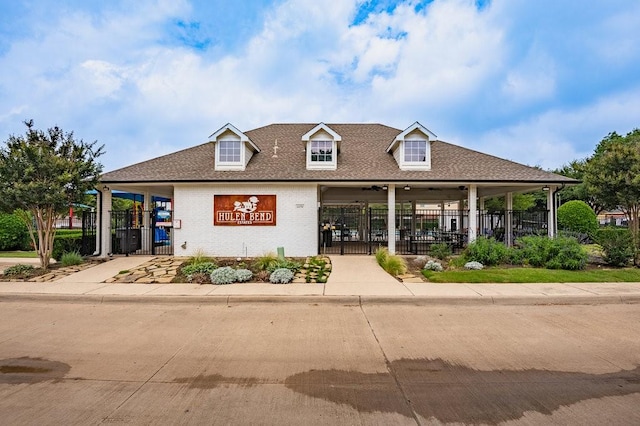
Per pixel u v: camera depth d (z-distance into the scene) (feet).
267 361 16.61
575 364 16.12
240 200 49.01
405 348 18.24
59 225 108.88
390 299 27.91
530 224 59.06
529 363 16.26
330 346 18.57
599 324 22.16
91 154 42.32
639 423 11.37
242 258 47.52
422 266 41.75
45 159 37.68
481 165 52.65
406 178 47.52
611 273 35.81
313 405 12.59
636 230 45.83
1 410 12.28
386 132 68.13
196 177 48.34
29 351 17.92
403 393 13.48
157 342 19.20
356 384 14.25
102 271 39.04
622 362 16.33
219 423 11.44
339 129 69.72
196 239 49.03
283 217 48.93
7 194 36.78
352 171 50.52
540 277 34.24
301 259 46.39
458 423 11.42
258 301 28.09
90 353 17.63
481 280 33.63
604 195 48.44
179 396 13.25
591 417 11.73
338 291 29.94
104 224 49.08
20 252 61.67
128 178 47.98
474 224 49.03
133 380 14.61
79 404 12.66
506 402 12.75
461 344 18.76
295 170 50.83
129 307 26.86
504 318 23.61
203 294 29.09
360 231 76.23
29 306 27.27
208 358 16.97
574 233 63.72
